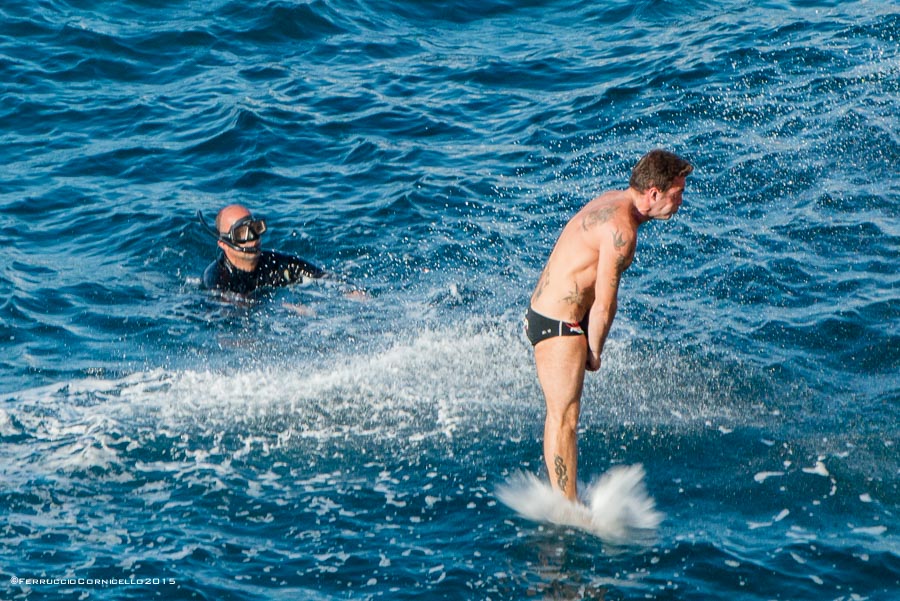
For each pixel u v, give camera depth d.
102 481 27.16
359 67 57.75
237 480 27.25
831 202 41.56
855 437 28.84
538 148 47.88
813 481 26.94
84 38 60.31
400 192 44.38
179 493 26.69
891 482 26.86
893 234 39.22
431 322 36.00
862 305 35.19
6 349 34.12
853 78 50.62
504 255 40.25
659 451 28.31
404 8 65.94
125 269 39.84
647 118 49.25
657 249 39.31
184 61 58.81
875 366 32.28
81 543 24.73
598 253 25.70
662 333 34.31
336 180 46.06
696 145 46.41
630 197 25.98
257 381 32.38
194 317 36.47
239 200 44.72
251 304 37.28
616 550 24.47
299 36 61.69
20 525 25.31
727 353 33.12
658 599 22.94
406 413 30.53
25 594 22.98
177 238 41.81
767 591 23.16
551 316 26.06
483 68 56.66
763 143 46.00
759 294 36.31
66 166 48.25
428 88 54.81
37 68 57.78
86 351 34.22
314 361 33.72
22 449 28.45
